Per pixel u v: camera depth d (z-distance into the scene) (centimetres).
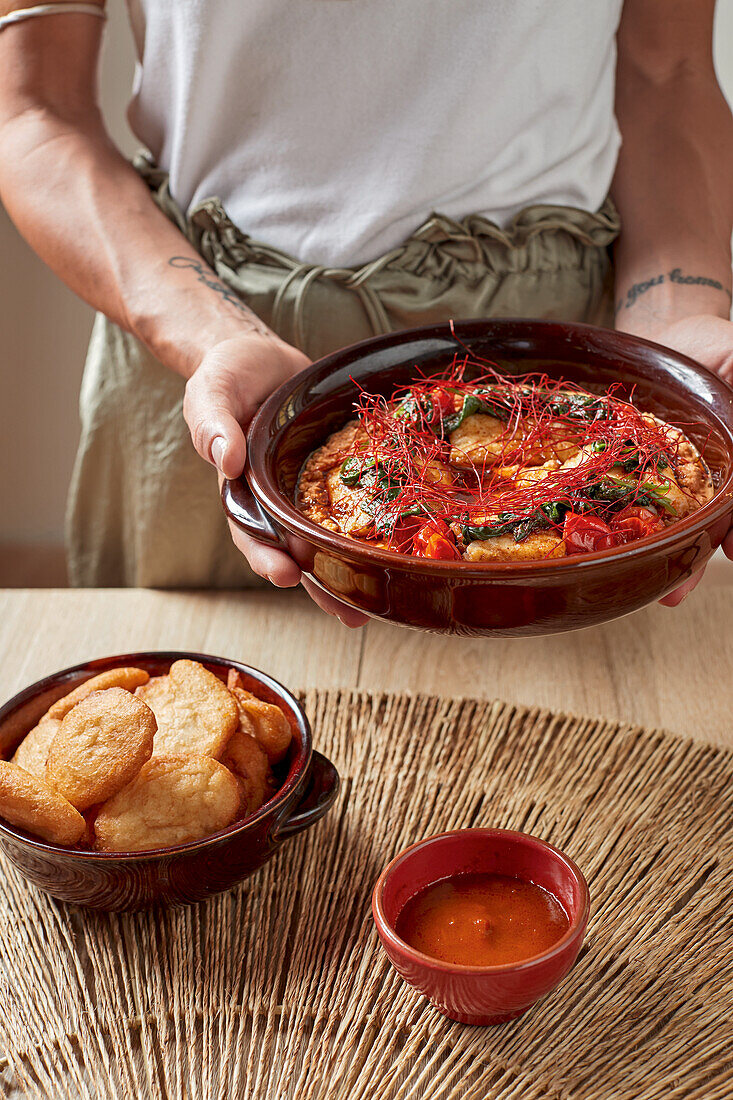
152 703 90
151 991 80
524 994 71
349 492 87
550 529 80
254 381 101
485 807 97
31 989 81
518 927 76
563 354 101
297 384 94
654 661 118
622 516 81
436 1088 72
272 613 129
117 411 142
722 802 96
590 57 122
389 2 114
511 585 71
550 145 125
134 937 85
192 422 93
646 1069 73
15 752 91
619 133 137
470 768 102
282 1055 75
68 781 80
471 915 77
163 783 81
